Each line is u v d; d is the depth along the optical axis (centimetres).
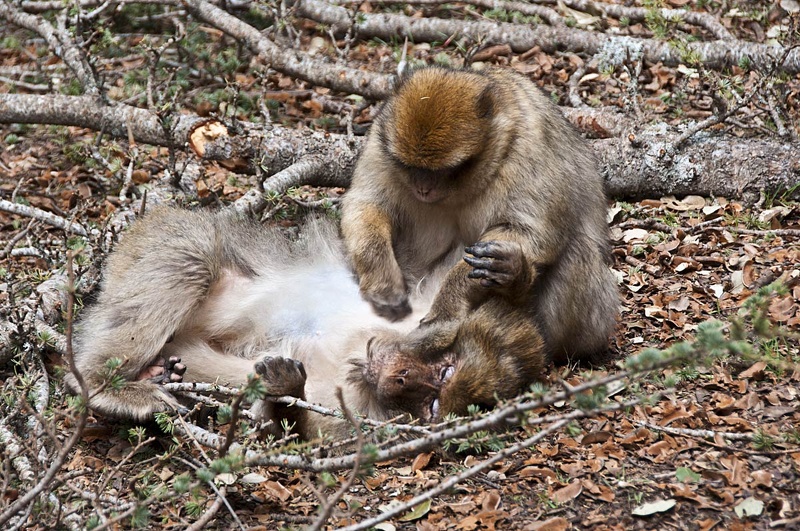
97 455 855
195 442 769
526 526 723
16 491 772
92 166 1409
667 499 738
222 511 766
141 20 1809
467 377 849
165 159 1395
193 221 971
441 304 915
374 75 1471
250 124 1317
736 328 636
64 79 1659
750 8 1689
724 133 1319
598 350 991
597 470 782
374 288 955
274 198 1165
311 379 921
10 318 986
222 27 1580
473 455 838
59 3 1727
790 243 1130
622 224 1216
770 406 845
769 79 1295
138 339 899
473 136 908
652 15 1625
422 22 1689
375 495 782
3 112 1433
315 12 1725
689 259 1120
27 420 880
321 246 1023
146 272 921
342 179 1300
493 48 1633
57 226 1173
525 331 879
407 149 907
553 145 973
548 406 883
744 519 711
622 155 1275
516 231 938
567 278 967
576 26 1677
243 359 944
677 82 1519
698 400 866
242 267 998
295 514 763
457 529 729
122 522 742
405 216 1009
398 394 860
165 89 1460
